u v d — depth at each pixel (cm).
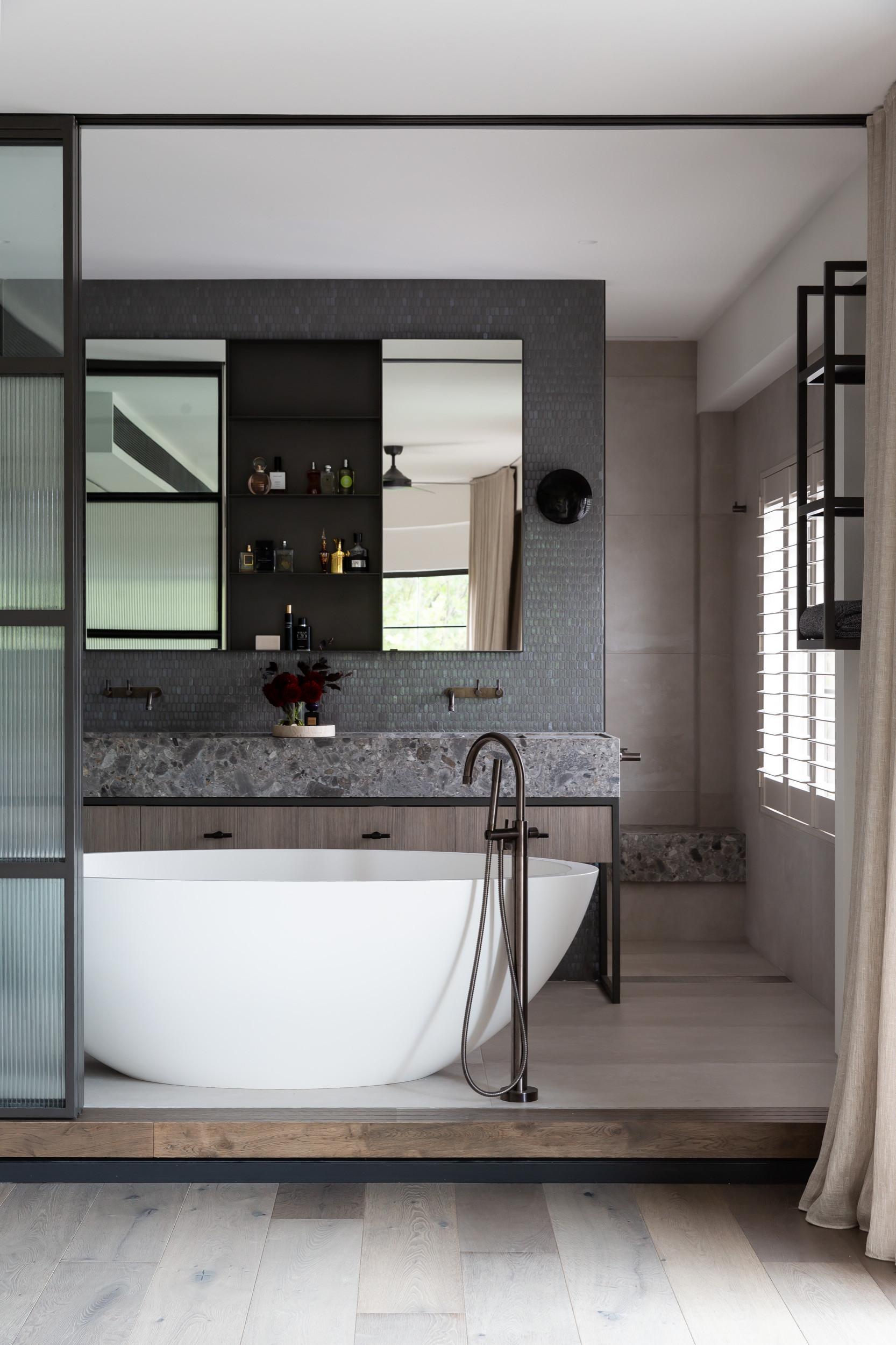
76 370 310
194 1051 334
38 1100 311
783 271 462
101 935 327
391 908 326
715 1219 293
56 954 310
